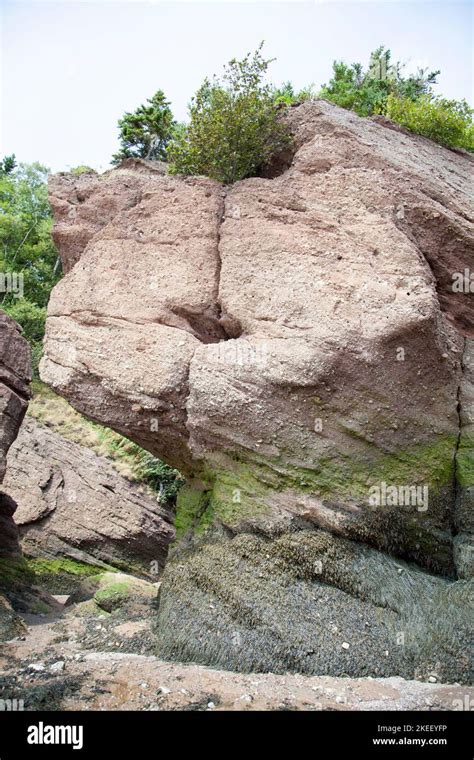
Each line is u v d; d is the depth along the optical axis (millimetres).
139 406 8203
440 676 6145
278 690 5707
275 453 7527
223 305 8164
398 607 6781
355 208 8203
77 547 15625
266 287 7953
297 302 7699
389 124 10602
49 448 16641
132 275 8625
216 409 7625
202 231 8633
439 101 11164
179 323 8352
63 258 9797
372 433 7457
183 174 9688
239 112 9094
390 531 7359
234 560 7285
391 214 8125
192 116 9445
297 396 7430
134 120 15367
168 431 8398
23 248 26250
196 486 8742
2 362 9641
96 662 6395
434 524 7531
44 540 15625
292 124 9562
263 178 8961
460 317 8547
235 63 9398
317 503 7352
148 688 5645
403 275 7637
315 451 7457
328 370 7309
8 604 8195
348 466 7449
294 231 8180
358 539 7273
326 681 5996
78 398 8648
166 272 8531
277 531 7324
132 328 8352
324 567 7035
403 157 9297
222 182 9477
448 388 7699
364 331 7348
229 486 7793
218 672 6133
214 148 9328
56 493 16031
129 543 15539
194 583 7297
